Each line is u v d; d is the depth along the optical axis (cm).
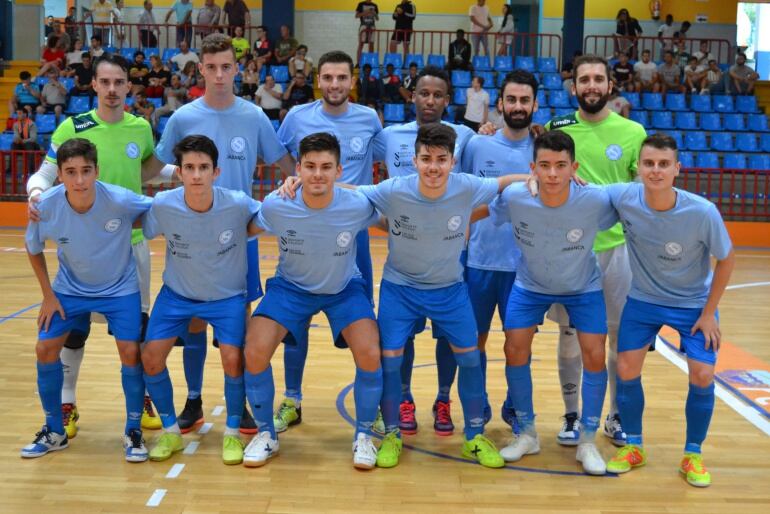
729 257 329
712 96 1465
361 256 391
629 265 373
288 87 1352
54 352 354
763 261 1048
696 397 342
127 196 349
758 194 1235
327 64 385
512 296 367
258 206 356
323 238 341
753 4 1945
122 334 353
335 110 398
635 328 351
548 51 1748
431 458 363
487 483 335
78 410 418
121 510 302
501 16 1745
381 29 1627
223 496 316
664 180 319
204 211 340
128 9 1731
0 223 1217
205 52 370
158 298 362
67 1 1939
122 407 425
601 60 374
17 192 1231
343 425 407
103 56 375
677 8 1716
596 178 380
